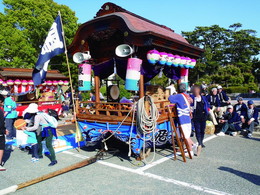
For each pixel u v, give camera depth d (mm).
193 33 58938
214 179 4414
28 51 19938
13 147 7184
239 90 30641
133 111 5270
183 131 5637
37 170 5168
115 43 6180
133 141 5355
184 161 5445
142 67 5695
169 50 6215
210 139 7715
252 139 7684
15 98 12438
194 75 47844
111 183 4352
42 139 5941
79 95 15172
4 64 19312
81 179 4578
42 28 21031
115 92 7238
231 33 62656
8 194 3994
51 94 13703
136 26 5504
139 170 4957
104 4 6363
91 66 6648
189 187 4090
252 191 3893
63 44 6566
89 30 6219
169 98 5664
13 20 21250
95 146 7000
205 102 6098
